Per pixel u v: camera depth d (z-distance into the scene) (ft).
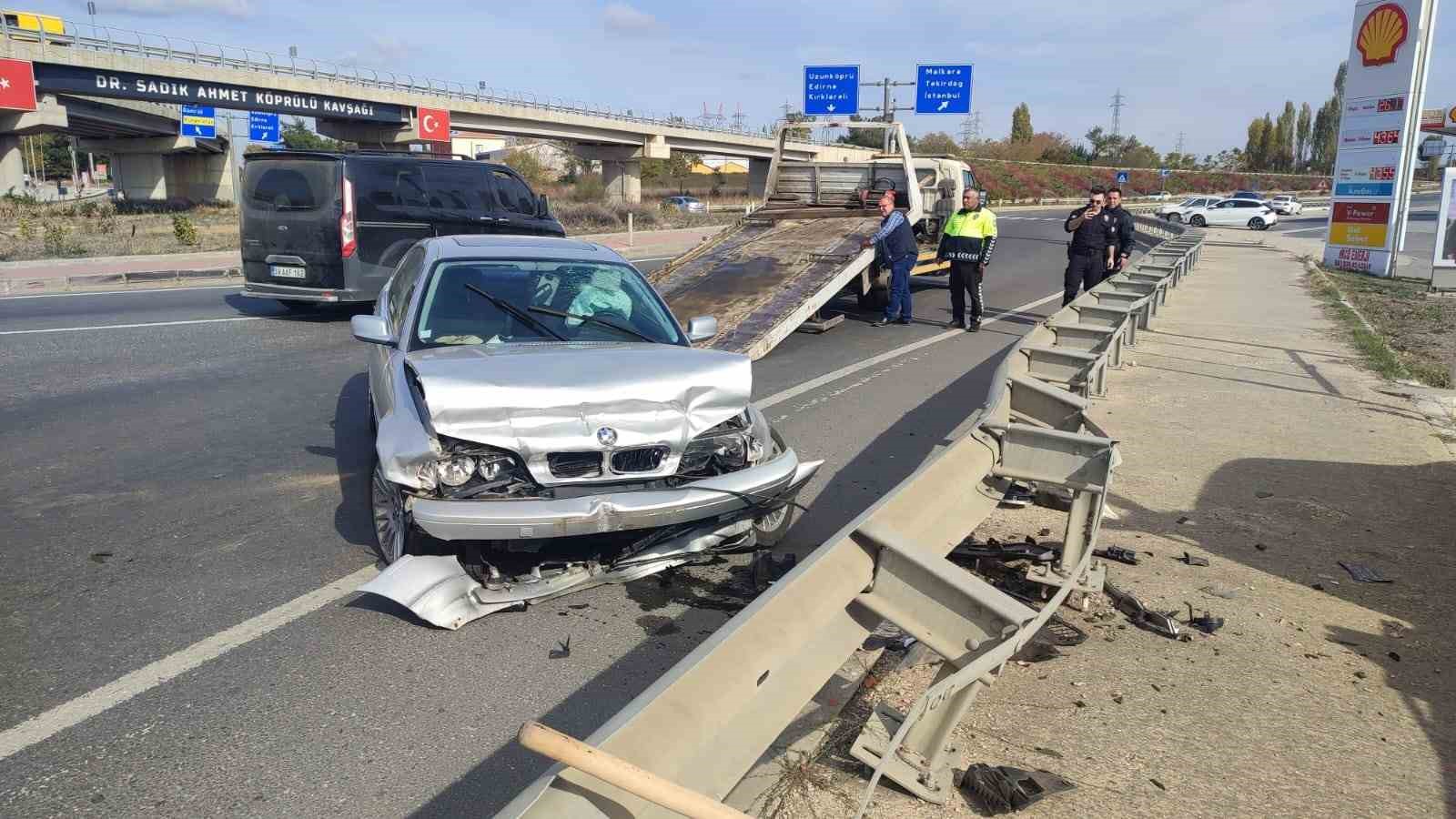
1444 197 57.72
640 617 14.10
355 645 13.17
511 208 46.91
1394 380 31.19
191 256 74.43
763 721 8.11
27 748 10.67
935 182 50.70
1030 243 100.68
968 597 9.22
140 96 141.59
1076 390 22.24
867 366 34.04
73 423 24.98
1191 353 36.35
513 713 11.52
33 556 16.25
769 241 42.22
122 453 22.41
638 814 6.89
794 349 37.37
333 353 35.19
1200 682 12.10
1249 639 13.32
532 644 13.23
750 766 7.76
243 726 11.16
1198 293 57.16
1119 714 11.32
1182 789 9.91
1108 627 13.61
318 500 19.25
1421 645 13.21
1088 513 13.93
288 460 22.04
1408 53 66.39
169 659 12.74
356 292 41.57
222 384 29.84
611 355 15.34
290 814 9.61
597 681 12.28
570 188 210.18
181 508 18.74
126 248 78.13
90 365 32.37
